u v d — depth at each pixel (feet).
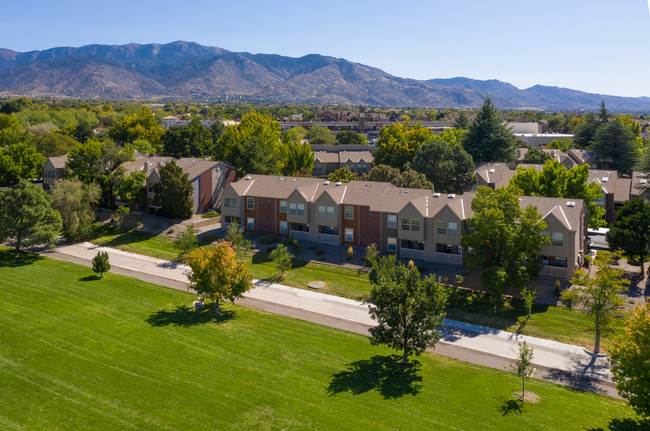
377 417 97.40
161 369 115.75
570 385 115.75
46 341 128.88
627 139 371.56
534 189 225.56
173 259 211.82
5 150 315.78
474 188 322.75
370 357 127.44
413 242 206.39
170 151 433.48
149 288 176.14
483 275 160.04
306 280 186.60
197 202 276.00
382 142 408.26
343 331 144.25
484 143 362.94
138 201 270.05
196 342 131.85
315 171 417.08
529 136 567.18
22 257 205.98
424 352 132.36
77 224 227.61
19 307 151.74
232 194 244.42
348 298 170.40
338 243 220.64
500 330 146.20
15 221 203.72
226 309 158.71
